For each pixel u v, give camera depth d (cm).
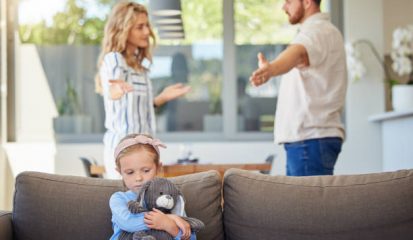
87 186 258
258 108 610
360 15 595
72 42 613
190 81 612
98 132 611
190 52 612
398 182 250
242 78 612
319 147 322
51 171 590
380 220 244
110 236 249
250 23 611
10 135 605
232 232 254
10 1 606
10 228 255
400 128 529
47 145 591
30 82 609
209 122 612
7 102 604
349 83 593
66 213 252
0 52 585
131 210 222
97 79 373
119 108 345
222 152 592
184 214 232
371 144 591
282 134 331
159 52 611
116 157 236
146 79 360
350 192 249
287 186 254
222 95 612
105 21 613
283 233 247
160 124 612
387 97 614
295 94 327
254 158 593
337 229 244
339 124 330
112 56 343
